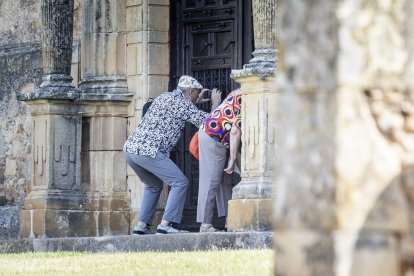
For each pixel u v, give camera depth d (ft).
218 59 116.88
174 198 103.04
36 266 78.13
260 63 97.76
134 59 119.34
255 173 98.02
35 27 131.13
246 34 115.14
